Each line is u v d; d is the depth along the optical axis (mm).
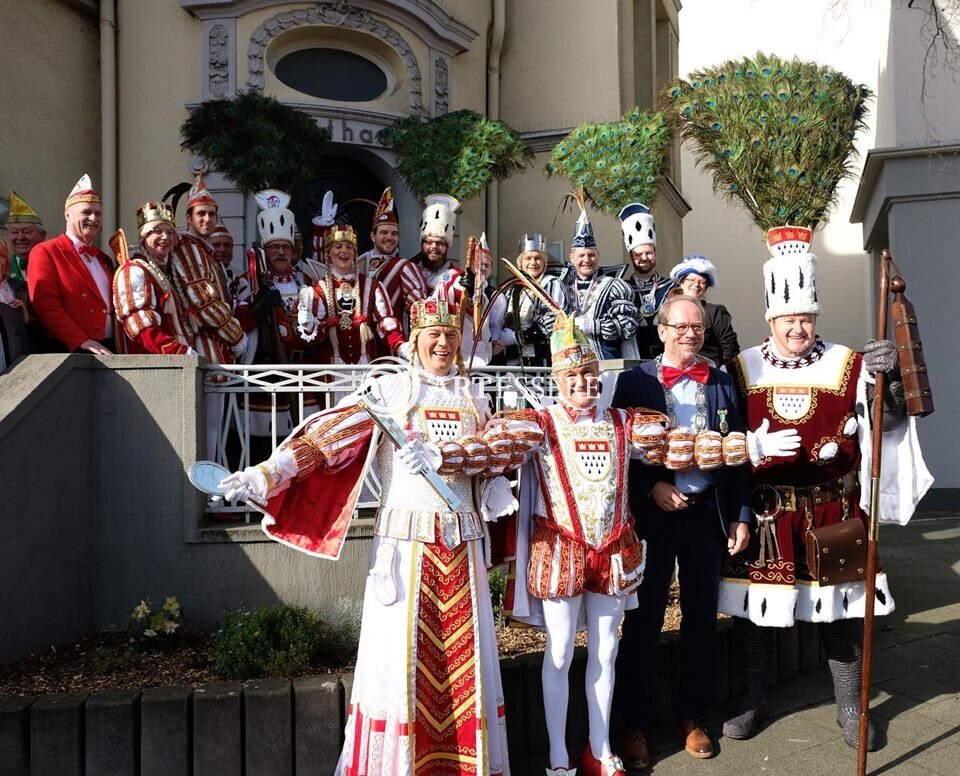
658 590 3795
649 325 5828
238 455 4922
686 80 7508
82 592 4082
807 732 3953
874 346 3627
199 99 8664
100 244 8797
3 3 8188
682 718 3867
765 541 3824
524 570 3533
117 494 4180
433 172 7734
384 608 3168
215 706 3271
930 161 9281
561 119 10375
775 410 3859
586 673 3598
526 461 3564
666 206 12336
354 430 3201
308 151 7188
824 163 6914
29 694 3391
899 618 5434
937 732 3904
